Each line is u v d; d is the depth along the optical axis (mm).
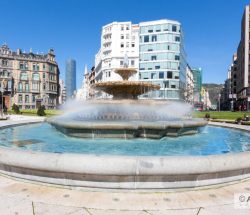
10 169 6012
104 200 4934
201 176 5461
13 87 86438
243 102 83875
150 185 5340
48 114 41281
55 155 5523
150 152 8305
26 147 9016
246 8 80125
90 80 119750
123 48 76000
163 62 70625
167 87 70375
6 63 86125
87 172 5254
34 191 5324
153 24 71500
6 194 5160
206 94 159500
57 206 4652
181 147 9242
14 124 15711
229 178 5781
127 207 4648
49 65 95375
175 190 5395
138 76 72938
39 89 92250
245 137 12188
